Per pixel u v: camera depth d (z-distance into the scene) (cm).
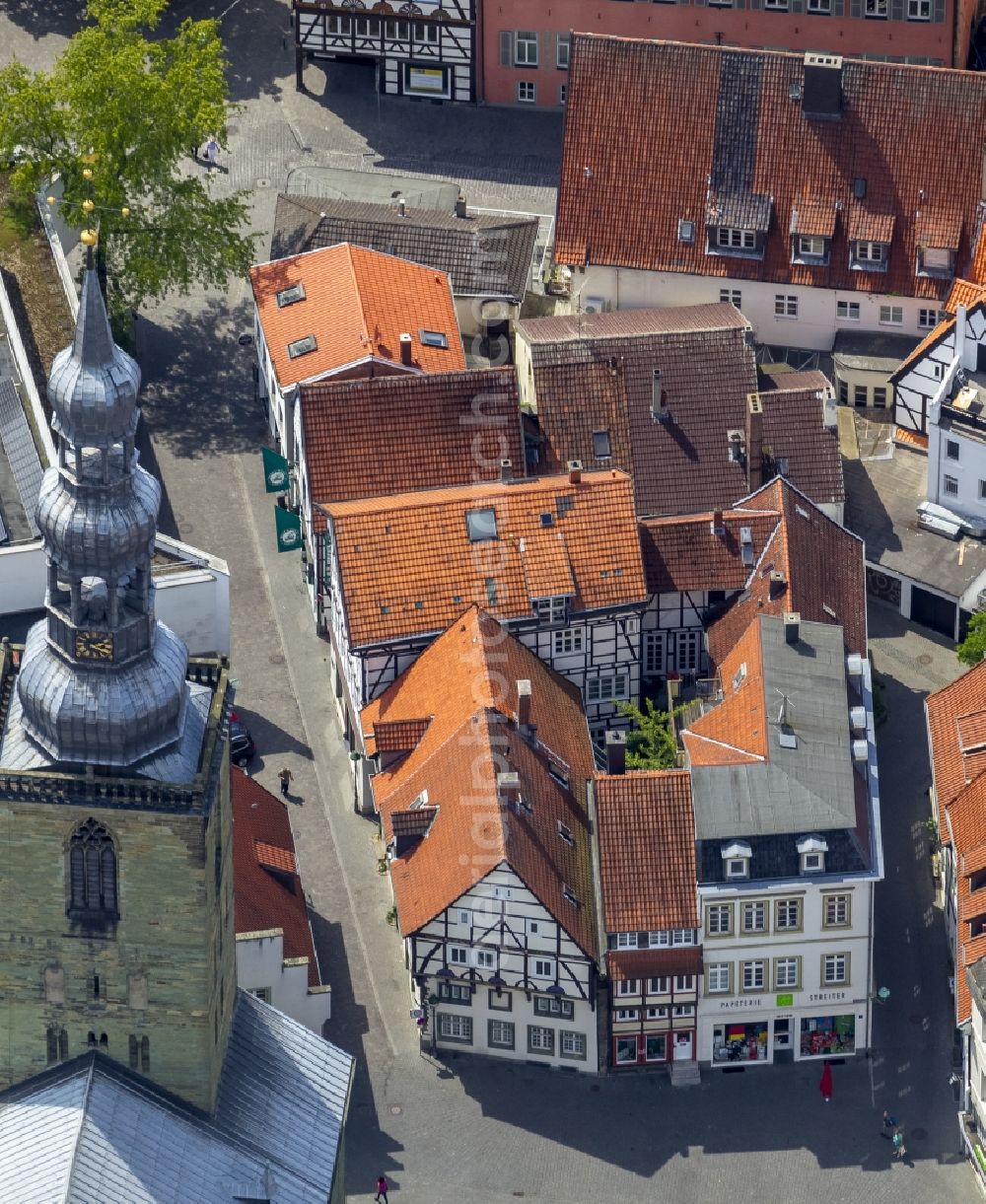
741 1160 16725
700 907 16662
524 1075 17100
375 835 18188
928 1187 16625
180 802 13088
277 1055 14650
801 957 16888
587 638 18125
